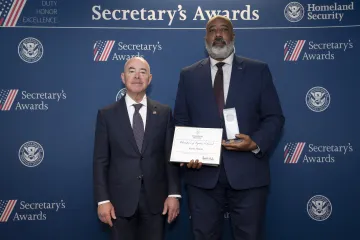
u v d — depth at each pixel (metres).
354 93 3.23
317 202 3.24
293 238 3.25
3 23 3.20
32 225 3.23
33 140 3.22
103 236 3.26
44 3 3.22
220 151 2.54
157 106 2.79
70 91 3.24
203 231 2.66
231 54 2.75
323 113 3.24
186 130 2.62
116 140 2.67
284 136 3.25
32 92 3.22
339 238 3.23
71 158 3.24
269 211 3.26
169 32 3.26
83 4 3.24
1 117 3.21
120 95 3.25
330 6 3.23
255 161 2.62
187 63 3.26
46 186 3.23
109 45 3.25
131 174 2.62
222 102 2.66
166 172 2.76
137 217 2.70
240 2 3.25
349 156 3.23
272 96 2.69
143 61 2.75
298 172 3.25
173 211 2.65
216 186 2.65
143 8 3.25
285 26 3.24
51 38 3.22
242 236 2.63
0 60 3.20
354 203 3.22
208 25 2.78
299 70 3.24
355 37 3.23
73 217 3.25
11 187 3.21
